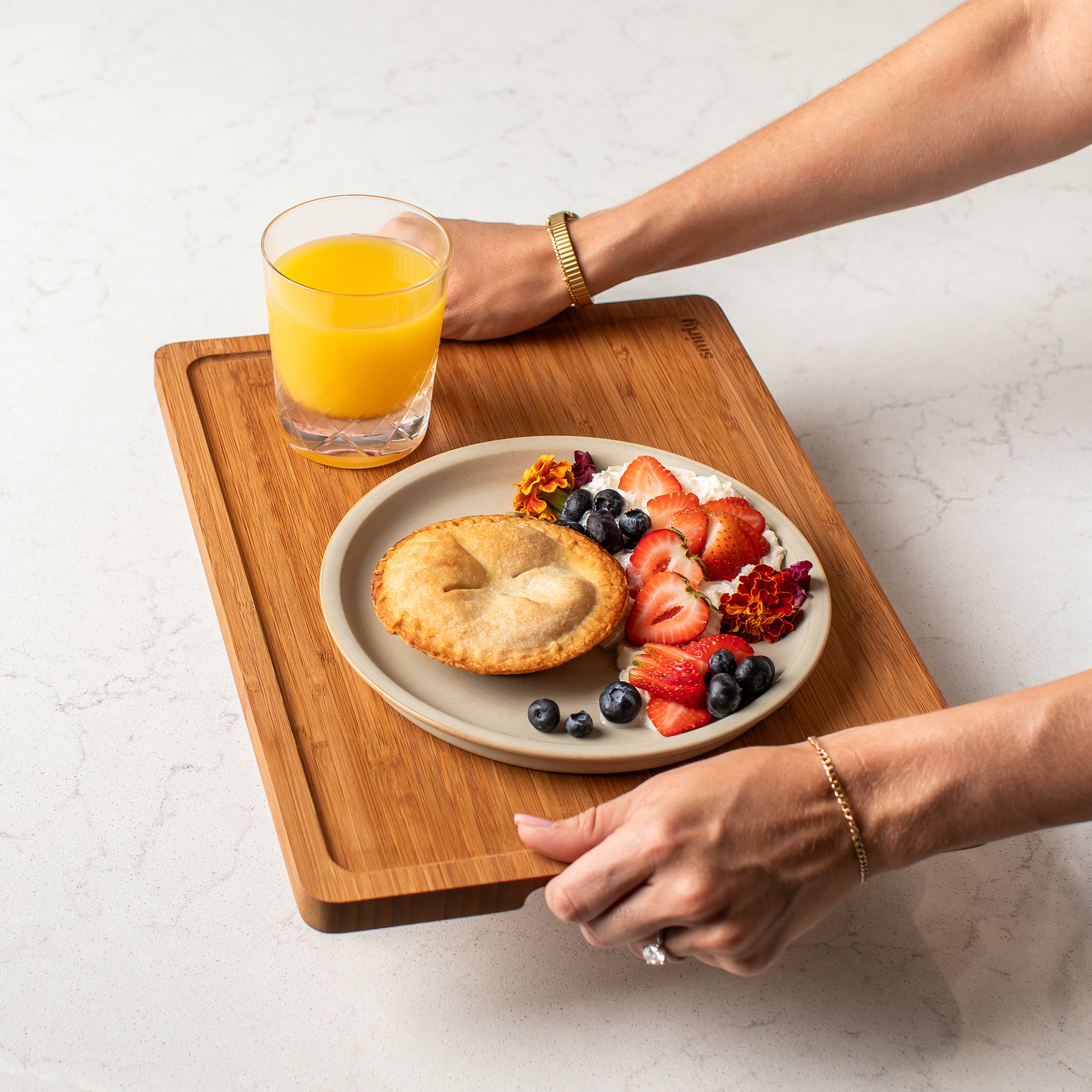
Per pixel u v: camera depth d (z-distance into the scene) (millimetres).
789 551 1078
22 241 1673
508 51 2129
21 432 1404
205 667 1189
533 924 1027
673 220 1295
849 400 1554
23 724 1122
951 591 1333
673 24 2229
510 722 947
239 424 1188
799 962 1019
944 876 1093
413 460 1179
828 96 1298
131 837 1053
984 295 1727
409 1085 922
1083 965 1037
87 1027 934
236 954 987
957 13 1271
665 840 815
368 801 905
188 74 2000
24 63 1987
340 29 2135
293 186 1810
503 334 1310
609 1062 946
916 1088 947
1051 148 1272
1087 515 1437
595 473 1137
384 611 974
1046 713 849
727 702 926
